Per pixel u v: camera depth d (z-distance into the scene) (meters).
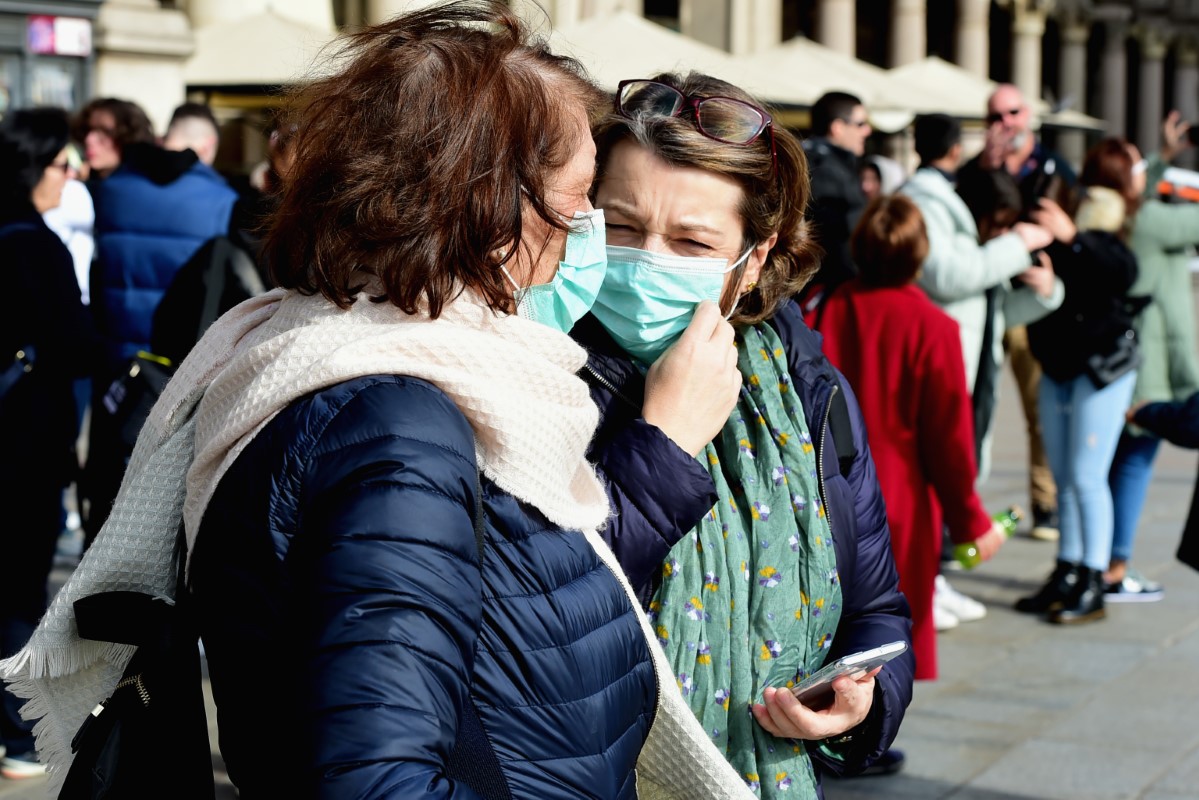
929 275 5.70
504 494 1.37
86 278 6.85
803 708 1.86
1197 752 4.68
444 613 1.21
